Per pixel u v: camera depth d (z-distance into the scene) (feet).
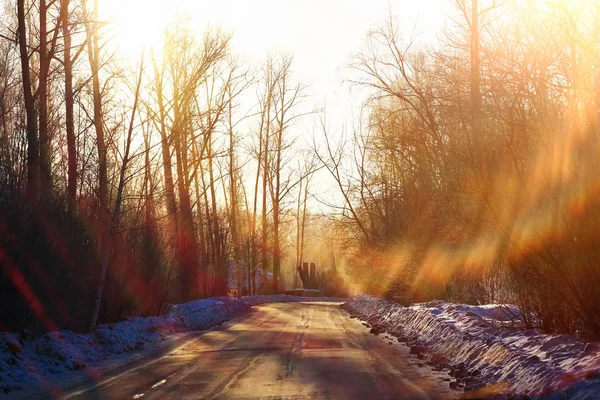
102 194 68.44
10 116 70.03
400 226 107.86
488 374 37.63
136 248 77.46
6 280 50.88
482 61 43.45
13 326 52.80
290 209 223.71
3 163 55.01
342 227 144.46
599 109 35.04
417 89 93.56
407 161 98.07
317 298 239.71
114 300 71.20
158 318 80.79
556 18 37.09
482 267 70.33
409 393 35.70
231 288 189.37
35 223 53.78
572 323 40.47
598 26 36.86
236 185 202.39
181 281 124.77
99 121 73.05
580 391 25.95
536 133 36.70
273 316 119.96
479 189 38.47
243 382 41.29
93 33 73.26
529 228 36.83
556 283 36.94
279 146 208.33
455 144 47.65
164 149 97.86
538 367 32.01
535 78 37.93
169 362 53.83
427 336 61.21
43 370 48.06
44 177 58.75
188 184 126.41
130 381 43.75
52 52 66.80
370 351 57.62
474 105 44.32
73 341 55.98
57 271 56.75
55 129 70.90
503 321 51.39
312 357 53.57
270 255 225.97
